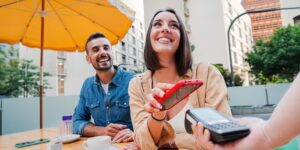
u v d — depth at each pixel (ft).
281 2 65.16
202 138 1.89
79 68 77.36
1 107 20.11
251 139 1.59
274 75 48.01
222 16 69.46
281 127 1.40
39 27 8.90
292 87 1.40
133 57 93.71
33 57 71.15
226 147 1.72
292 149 3.77
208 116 2.09
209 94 4.23
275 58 45.60
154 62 4.82
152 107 2.87
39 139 5.79
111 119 7.16
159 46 4.50
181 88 2.61
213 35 69.87
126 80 7.43
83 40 9.28
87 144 3.95
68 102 22.47
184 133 3.94
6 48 52.85
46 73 58.75
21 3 8.09
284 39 45.88
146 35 4.95
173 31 4.52
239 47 90.17
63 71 76.54
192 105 4.24
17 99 20.65
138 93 4.60
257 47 50.26
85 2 7.88
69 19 8.66
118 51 82.64
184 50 4.69
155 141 3.54
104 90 7.52
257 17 176.24
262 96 31.42
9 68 52.13
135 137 3.89
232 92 32.48
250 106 30.96
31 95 55.26
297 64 44.19
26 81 53.83
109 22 8.65
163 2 67.31
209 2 70.85
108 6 7.91
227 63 67.92
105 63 7.47
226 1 74.84
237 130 1.67
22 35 9.09
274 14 171.83
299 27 46.24
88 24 8.82
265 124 1.56
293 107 1.33
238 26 91.66
